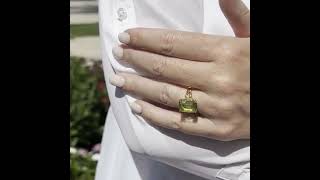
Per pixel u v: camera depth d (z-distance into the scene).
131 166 0.48
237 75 0.39
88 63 1.63
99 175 0.51
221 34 0.43
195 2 0.43
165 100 0.41
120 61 0.43
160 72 0.41
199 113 0.41
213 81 0.39
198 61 0.40
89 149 1.26
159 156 0.44
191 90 0.40
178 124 0.41
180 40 0.40
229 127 0.40
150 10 0.44
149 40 0.41
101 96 1.31
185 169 0.44
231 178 0.43
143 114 0.43
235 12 0.40
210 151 0.42
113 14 0.45
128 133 0.44
